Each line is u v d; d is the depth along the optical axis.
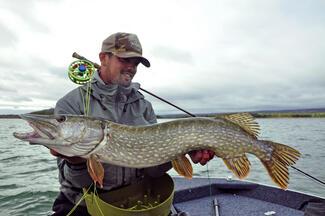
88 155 0.85
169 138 0.90
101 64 1.04
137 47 1.03
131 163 0.89
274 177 0.93
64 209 0.97
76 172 0.87
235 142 0.92
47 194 2.24
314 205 1.09
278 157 0.93
